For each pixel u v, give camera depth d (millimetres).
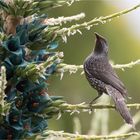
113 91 13961
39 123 10508
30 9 10602
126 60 29531
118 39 29422
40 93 10461
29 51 10562
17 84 10289
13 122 10109
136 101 29031
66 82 26703
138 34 30000
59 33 10727
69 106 10555
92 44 28328
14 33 10688
